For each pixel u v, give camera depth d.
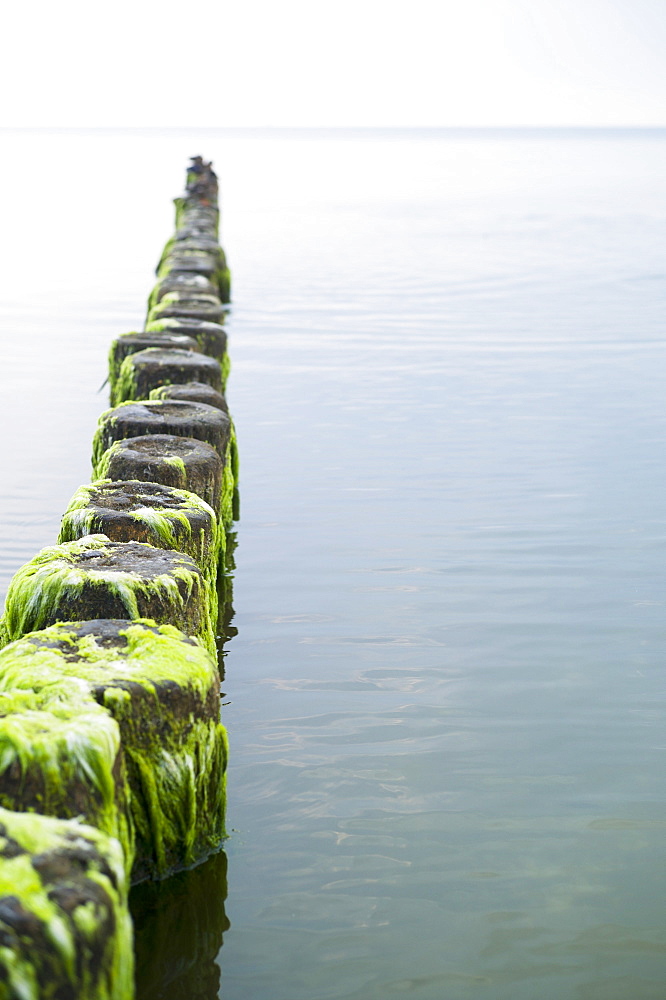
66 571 3.23
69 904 1.83
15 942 1.74
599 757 4.08
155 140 123.88
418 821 3.65
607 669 4.77
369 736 4.18
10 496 7.08
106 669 2.77
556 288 15.66
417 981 2.95
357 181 40.28
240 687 4.54
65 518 3.88
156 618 3.22
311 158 63.47
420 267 17.86
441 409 9.29
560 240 21.36
